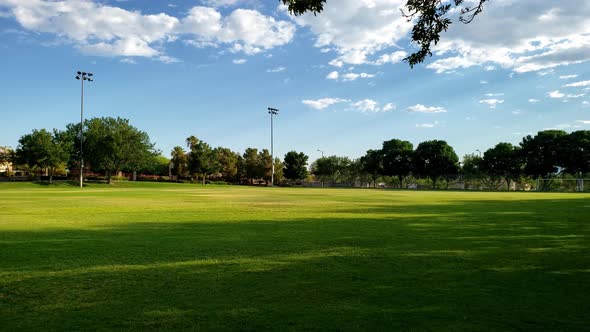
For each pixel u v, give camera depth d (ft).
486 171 303.68
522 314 15.71
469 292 18.58
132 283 20.12
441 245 31.35
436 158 317.22
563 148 252.21
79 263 24.64
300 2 26.99
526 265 24.18
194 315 15.64
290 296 18.02
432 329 14.23
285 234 37.40
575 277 21.34
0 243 32.14
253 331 14.07
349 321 14.98
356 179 394.93
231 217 53.67
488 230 40.65
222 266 23.86
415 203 88.53
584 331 14.06
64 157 245.04
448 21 27.12
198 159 310.04
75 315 15.69
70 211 61.93
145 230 40.22
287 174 391.24
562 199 108.68
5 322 15.01
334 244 31.71
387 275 21.76
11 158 278.67
